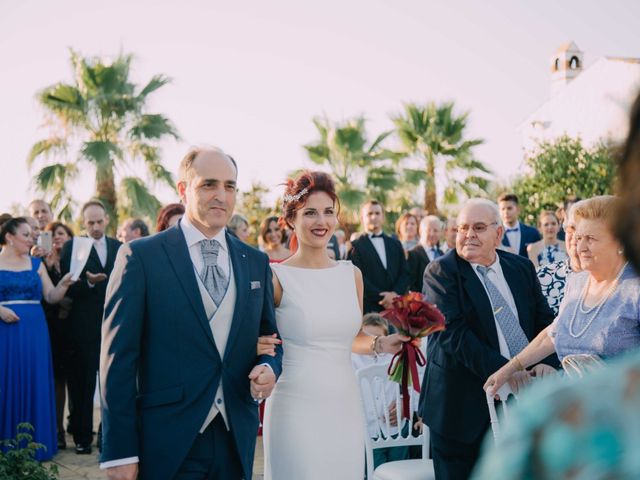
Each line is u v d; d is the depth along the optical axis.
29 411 5.96
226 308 2.91
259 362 2.95
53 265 7.03
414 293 3.58
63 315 6.47
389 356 5.09
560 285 4.35
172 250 2.89
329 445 3.40
